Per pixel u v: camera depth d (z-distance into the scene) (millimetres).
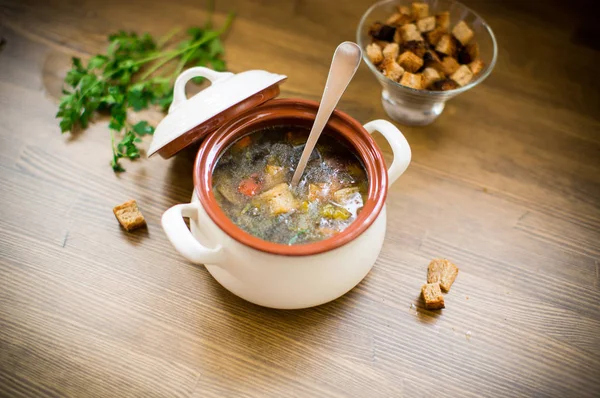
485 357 448
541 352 452
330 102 421
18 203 500
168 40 598
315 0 635
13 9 608
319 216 426
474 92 582
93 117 549
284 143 461
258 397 426
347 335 453
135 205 489
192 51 576
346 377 436
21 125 540
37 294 459
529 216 515
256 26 611
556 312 470
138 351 440
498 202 521
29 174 515
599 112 576
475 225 508
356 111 564
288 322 456
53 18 606
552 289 481
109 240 486
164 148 447
